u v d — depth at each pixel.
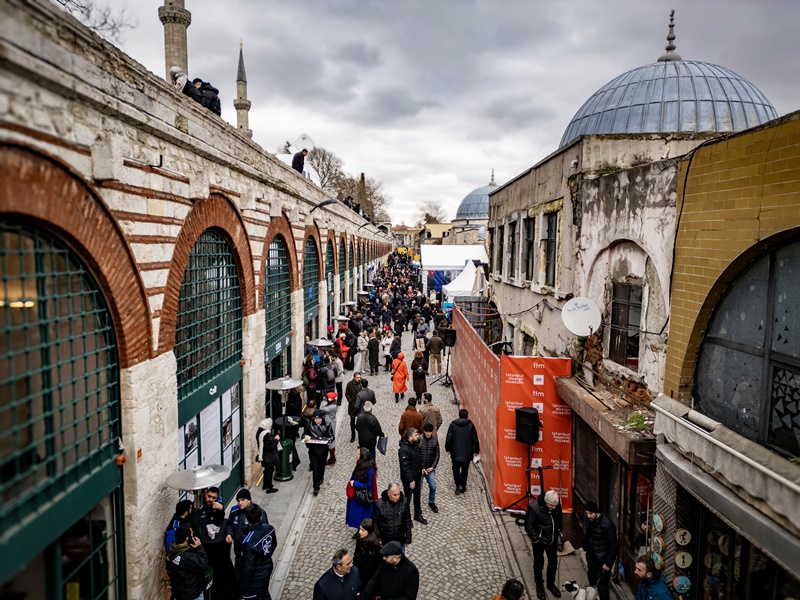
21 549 3.79
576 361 8.77
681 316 5.87
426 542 8.04
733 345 5.21
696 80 12.39
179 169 6.72
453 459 9.54
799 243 4.37
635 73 13.16
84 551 4.89
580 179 8.92
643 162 9.00
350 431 12.71
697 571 5.48
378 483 9.95
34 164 3.98
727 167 5.07
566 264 9.55
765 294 4.79
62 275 4.54
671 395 6.02
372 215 74.75
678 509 5.54
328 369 12.94
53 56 4.08
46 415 4.26
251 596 6.20
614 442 6.20
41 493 4.15
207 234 8.12
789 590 4.38
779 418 4.59
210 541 6.23
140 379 5.63
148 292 5.85
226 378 8.85
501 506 8.97
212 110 8.87
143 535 5.64
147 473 5.78
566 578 7.16
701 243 5.50
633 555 6.83
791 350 4.46
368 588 5.36
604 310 8.06
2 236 3.86
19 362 3.98
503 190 15.65
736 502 4.33
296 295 14.41
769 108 12.54
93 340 5.01
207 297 8.16
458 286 22.38
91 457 4.89
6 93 3.61
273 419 12.15
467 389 13.42
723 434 4.68
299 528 8.36
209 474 5.99
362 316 21.75
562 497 8.89
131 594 5.51
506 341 14.73
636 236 6.96
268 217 11.20
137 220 5.61
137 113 5.42
